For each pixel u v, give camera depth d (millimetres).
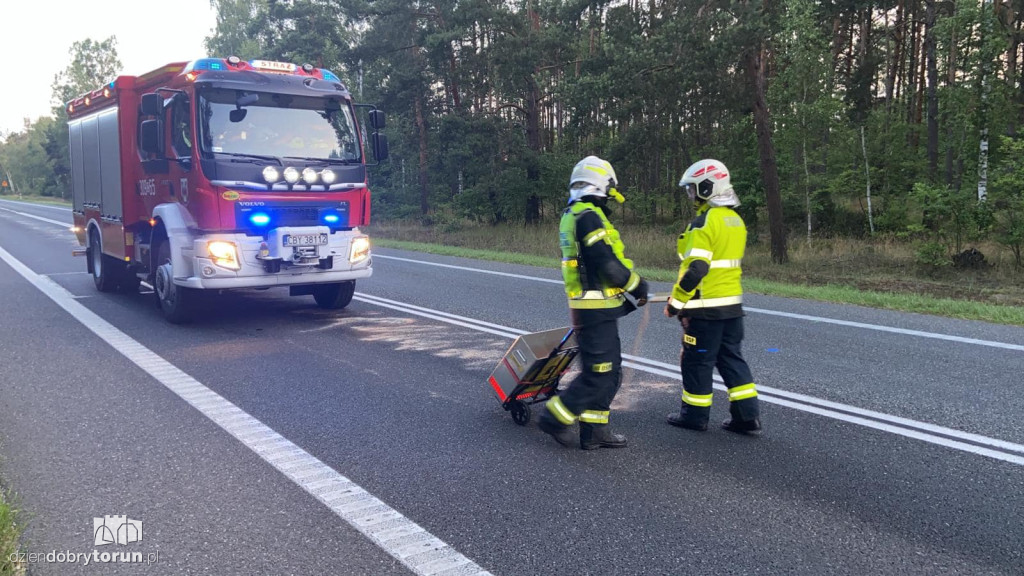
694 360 4723
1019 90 15695
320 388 5824
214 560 3086
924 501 3652
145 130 8062
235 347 7332
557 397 4469
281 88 8227
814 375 6020
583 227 4223
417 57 27703
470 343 7480
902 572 2973
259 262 8039
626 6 19609
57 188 75375
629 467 4160
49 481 3934
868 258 15430
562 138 27578
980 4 15828
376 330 8188
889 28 29281
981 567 3006
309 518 3494
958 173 19562
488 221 27094
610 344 4352
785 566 3021
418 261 15484
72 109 11523
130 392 5684
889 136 21500
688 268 4465
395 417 5086
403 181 33469
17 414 5117
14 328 8250
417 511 3572
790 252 16891
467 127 25062
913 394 5457
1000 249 14641
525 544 3225
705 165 4633
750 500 3686
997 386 5641
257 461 4238
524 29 23188
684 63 15133
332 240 8461
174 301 8344
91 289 11430
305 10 33875
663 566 3027
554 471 4102
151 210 8984
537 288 11375
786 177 19953
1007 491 3758
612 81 16531
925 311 9117
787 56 17734
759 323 8281
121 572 2982
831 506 3605
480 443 4570
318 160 8391
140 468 4125
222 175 7715
